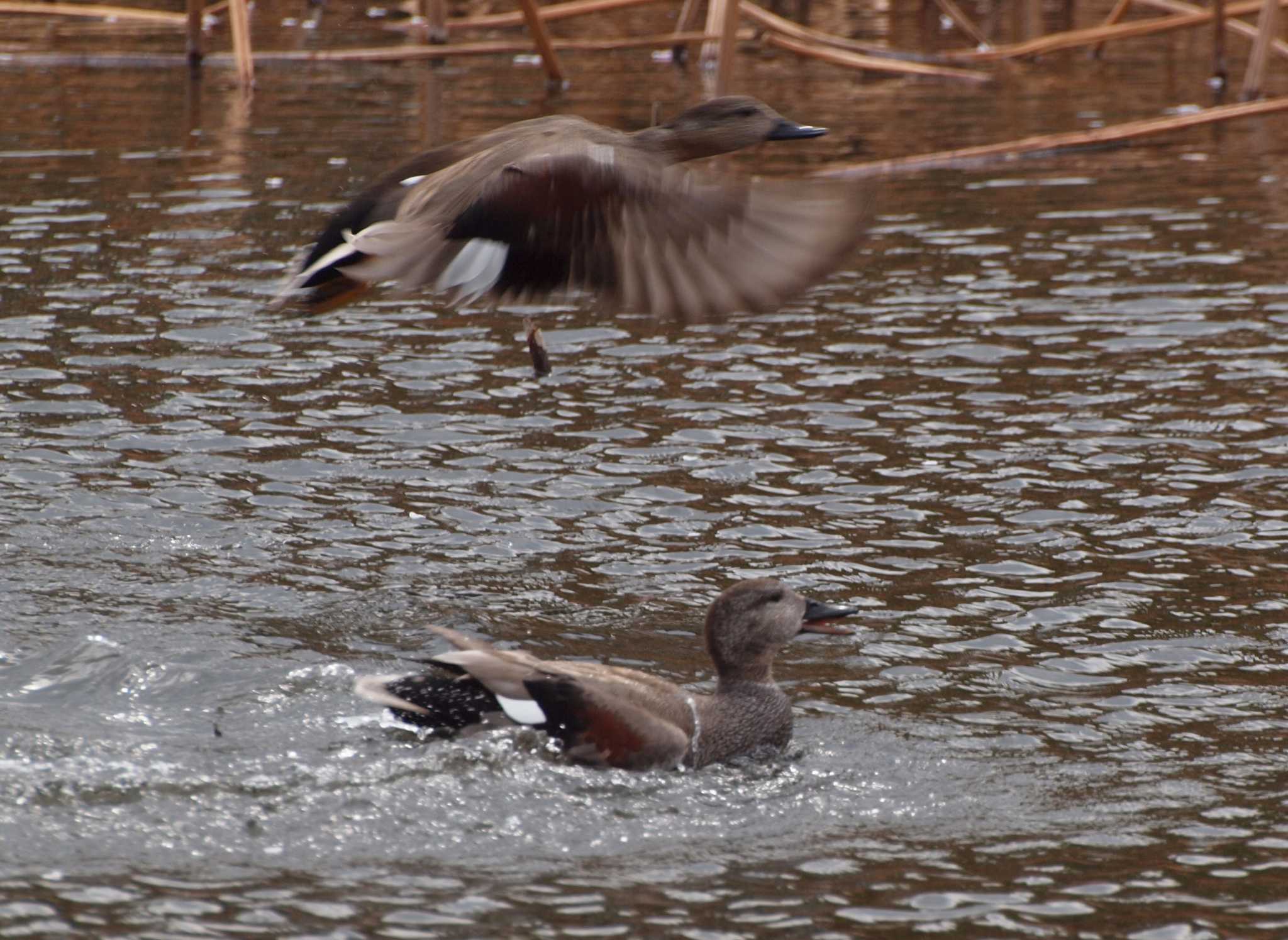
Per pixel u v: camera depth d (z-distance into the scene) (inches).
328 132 1096.8
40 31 1459.2
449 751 410.6
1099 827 379.6
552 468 610.9
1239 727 430.6
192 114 1151.0
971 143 1108.5
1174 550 545.3
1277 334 754.2
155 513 559.5
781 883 353.1
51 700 433.1
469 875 354.3
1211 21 1306.6
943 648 478.9
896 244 895.7
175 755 403.9
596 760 407.8
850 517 572.4
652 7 1605.6
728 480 602.5
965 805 391.9
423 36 1450.5
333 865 357.4
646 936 328.2
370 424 649.6
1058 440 640.4
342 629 483.8
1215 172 1056.2
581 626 491.5
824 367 719.7
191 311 770.2
